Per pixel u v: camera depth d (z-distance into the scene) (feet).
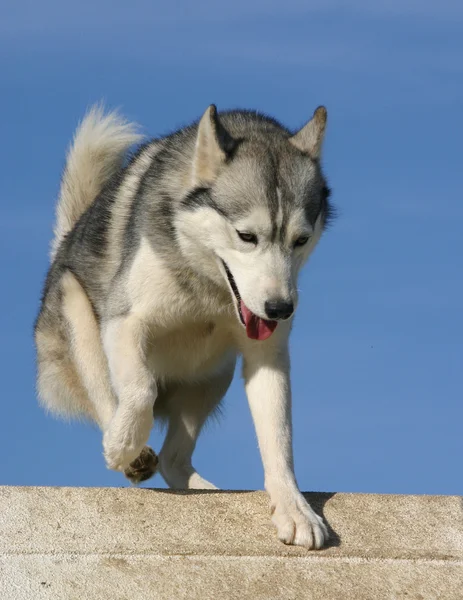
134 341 31.60
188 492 28.48
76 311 37.27
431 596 25.12
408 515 28.17
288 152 31.68
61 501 27.78
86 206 43.42
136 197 34.19
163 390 37.24
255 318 29.78
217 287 32.01
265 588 24.95
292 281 29.58
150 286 31.73
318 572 25.68
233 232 29.99
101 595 24.40
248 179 30.35
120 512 27.50
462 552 26.84
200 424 36.91
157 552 26.00
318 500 28.76
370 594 25.02
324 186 32.76
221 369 36.88
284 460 28.99
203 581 25.08
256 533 26.94
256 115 35.32
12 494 27.91
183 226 31.09
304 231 30.19
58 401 40.40
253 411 30.55
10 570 25.20
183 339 34.30
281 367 30.81
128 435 29.43
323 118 32.45
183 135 34.27
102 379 36.94
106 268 35.91
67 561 25.66
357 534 27.20
